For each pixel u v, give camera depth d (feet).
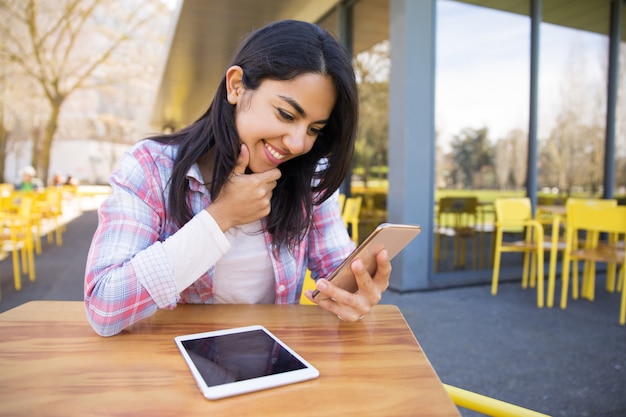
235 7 19.11
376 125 16.40
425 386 2.10
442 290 13.15
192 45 24.73
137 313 2.62
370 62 16.26
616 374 7.28
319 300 3.05
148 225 2.99
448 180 13.94
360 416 1.81
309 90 2.67
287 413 1.83
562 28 16.19
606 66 17.22
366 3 15.87
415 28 12.42
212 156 3.25
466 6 14.02
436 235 13.78
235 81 2.85
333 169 3.32
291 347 2.57
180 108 52.80
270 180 2.82
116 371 2.20
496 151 14.88
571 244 11.85
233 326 2.91
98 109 82.43
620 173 17.98
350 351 2.52
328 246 3.94
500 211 12.65
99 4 51.37
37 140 64.85
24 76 53.62
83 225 30.83
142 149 3.22
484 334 9.20
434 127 12.85
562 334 9.25
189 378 2.14
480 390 6.69
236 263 3.44
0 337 2.63
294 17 20.71
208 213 2.77
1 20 46.44
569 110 16.53
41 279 14.35
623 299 10.07
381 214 16.20
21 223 14.74
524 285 13.65
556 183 16.43
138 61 57.98
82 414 1.80
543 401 6.37
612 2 17.08
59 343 2.55
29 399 1.91
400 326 2.98
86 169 83.76
